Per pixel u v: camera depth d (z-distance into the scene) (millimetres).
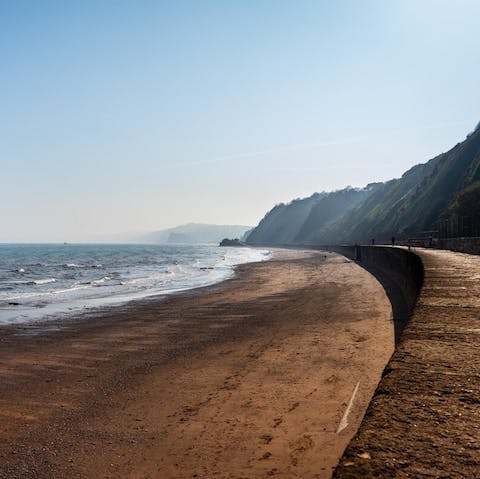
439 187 86125
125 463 5422
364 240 122188
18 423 6887
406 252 23109
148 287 30625
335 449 5387
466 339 4805
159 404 7465
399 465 2186
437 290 9039
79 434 6355
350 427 6035
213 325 15000
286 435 5902
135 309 19688
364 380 8078
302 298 20922
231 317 16500
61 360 10914
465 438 2473
